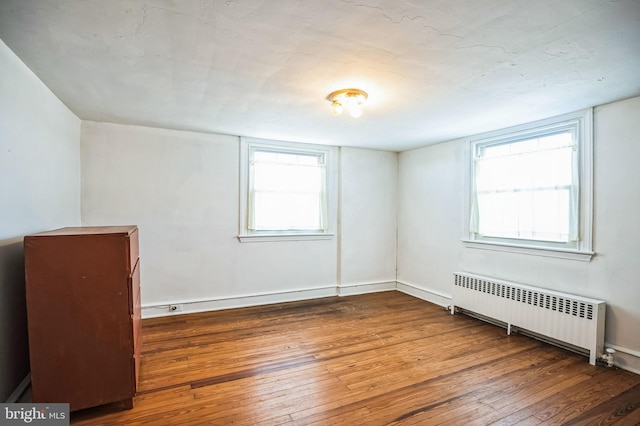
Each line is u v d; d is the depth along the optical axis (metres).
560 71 2.02
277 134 3.85
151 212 3.54
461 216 3.90
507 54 1.81
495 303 3.30
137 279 2.28
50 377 1.74
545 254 3.01
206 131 3.72
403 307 4.06
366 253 4.79
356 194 4.70
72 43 1.71
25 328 1.94
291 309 3.93
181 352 2.69
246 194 4.02
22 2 1.34
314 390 2.14
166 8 1.39
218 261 3.88
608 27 1.52
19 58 1.88
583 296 2.73
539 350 2.80
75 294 1.78
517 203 3.29
